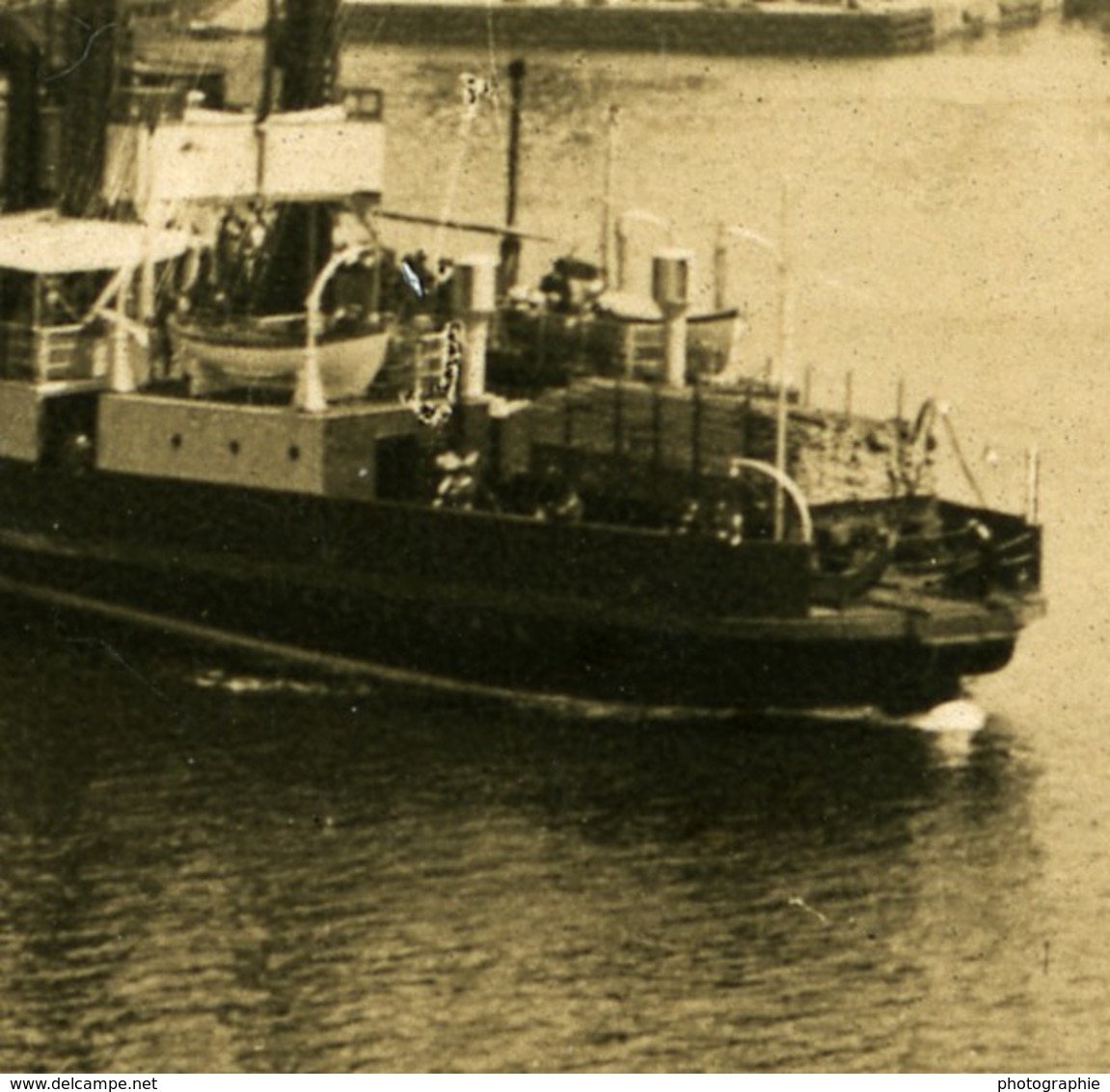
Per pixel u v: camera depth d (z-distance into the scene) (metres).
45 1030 76.75
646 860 87.06
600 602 95.75
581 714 97.19
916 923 83.62
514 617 97.06
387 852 87.25
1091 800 91.62
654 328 107.56
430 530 98.25
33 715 96.81
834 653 94.81
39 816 89.00
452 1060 75.75
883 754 94.69
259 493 101.38
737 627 94.50
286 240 111.38
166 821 88.88
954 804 91.25
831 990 79.88
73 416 107.06
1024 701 100.06
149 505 103.75
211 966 79.94
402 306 111.44
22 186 114.50
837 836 89.00
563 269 111.38
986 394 140.12
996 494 123.12
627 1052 76.25
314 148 110.75
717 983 79.94
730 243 171.88
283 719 96.94
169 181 108.19
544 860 86.69
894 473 98.44
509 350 110.88
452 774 92.62
